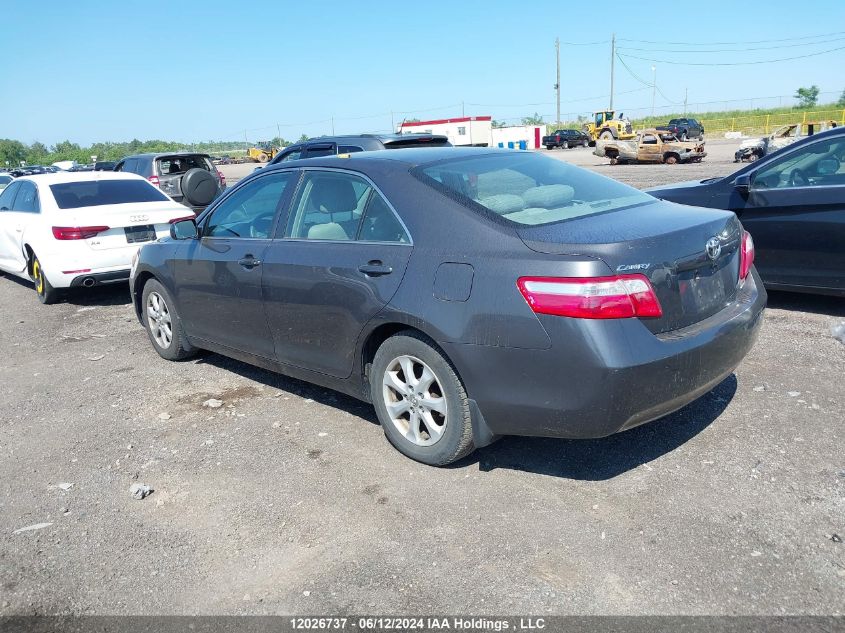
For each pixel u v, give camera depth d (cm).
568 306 309
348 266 396
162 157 1527
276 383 535
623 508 334
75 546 333
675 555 296
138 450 432
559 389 319
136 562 318
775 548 297
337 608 279
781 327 583
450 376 356
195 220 525
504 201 369
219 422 467
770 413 421
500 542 314
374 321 382
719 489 344
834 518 314
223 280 491
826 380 465
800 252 601
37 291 905
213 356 614
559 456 389
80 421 484
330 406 483
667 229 340
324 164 442
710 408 434
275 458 410
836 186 575
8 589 304
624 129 5119
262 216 477
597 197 397
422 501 353
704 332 338
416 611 274
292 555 315
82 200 865
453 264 348
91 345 677
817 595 268
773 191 608
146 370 587
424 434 389
